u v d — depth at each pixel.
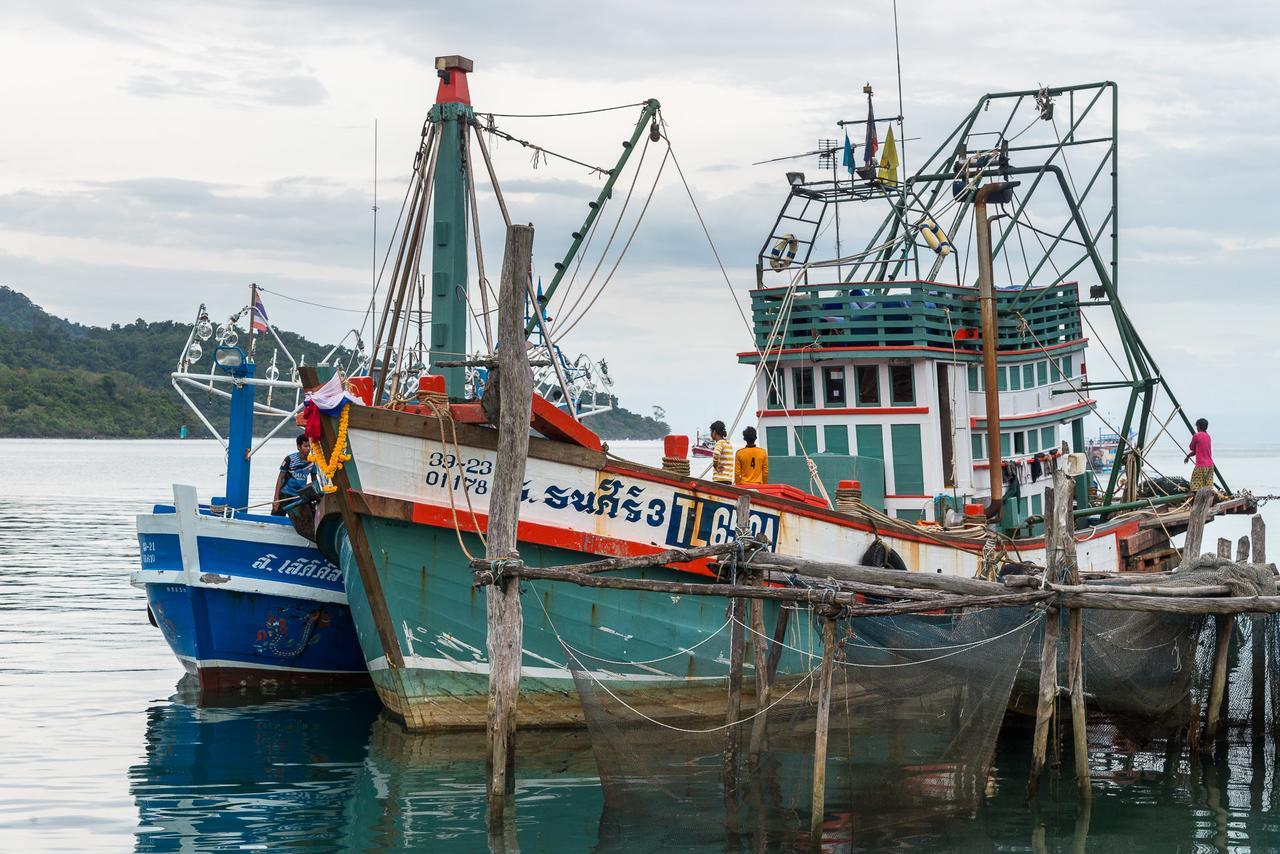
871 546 19.03
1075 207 25.14
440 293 20.27
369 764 16.50
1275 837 14.07
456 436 16.70
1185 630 17.61
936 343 23.09
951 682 15.11
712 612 18.00
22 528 55.75
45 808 14.53
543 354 20.91
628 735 14.50
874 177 25.28
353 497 16.62
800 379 23.53
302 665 21.69
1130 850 13.62
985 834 14.14
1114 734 18.38
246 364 21.81
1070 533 15.77
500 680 14.44
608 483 17.33
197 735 18.19
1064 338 26.89
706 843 13.57
